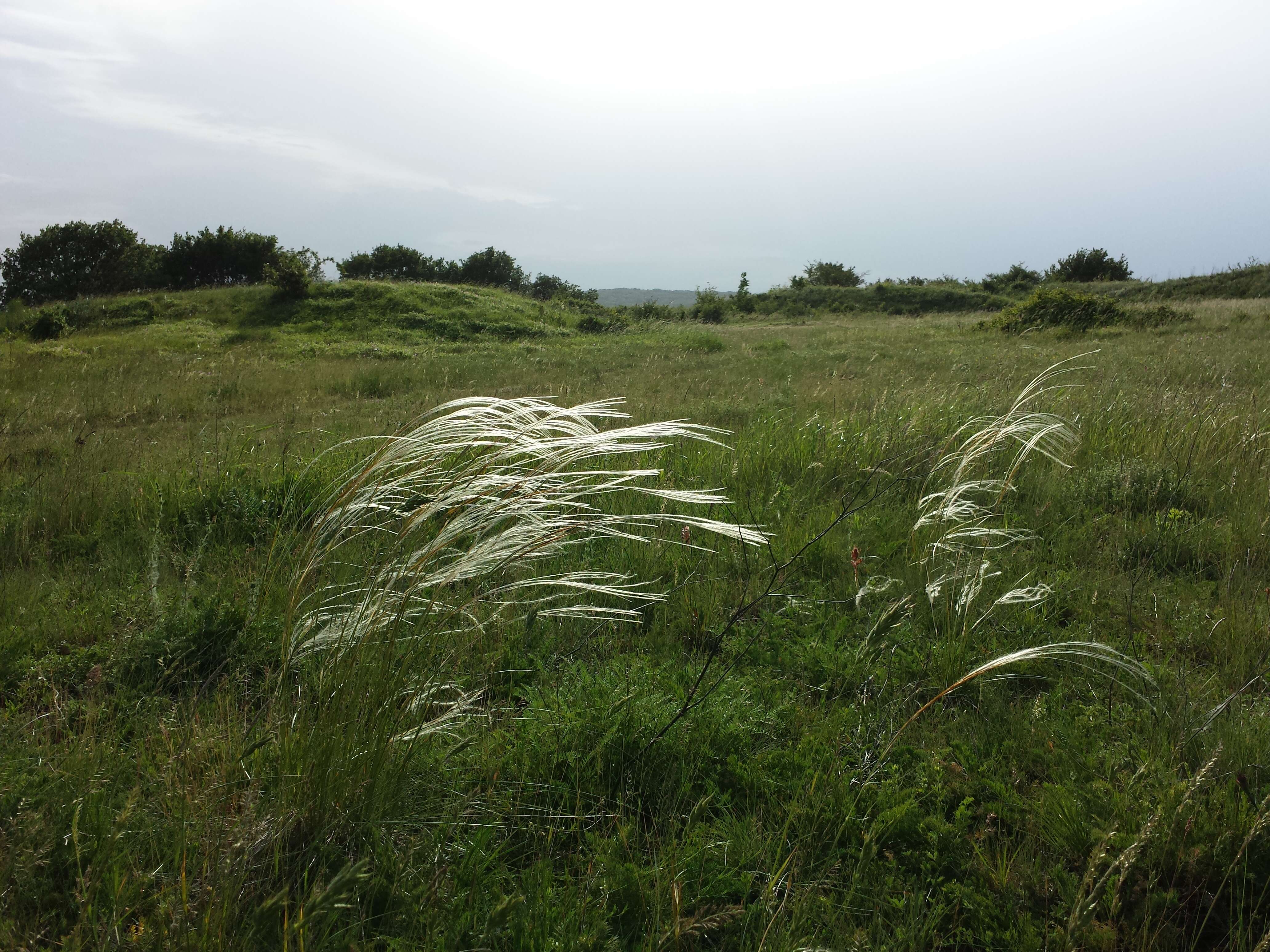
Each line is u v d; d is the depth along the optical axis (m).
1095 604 3.31
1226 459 5.24
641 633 3.30
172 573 3.87
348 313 27.17
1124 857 1.64
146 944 1.53
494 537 1.98
